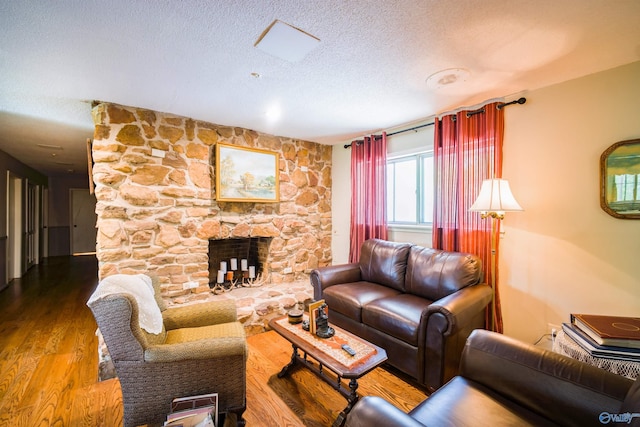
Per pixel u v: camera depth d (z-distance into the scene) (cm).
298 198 418
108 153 271
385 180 363
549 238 240
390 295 279
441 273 263
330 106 286
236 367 171
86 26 157
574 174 228
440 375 198
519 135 257
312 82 231
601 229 216
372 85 238
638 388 99
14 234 553
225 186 341
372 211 379
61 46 176
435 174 312
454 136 298
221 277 374
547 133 241
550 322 241
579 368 124
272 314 324
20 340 289
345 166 436
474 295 226
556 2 141
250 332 307
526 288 253
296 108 291
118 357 155
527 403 127
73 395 204
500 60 198
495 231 265
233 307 230
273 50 184
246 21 155
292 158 411
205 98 263
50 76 215
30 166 650
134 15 149
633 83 202
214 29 162
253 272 400
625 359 150
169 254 302
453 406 125
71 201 860
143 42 173
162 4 141
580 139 225
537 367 130
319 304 217
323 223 449
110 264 271
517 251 258
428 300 263
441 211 308
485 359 144
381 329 238
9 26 155
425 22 157
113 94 251
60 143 428
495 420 118
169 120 305
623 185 204
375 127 358
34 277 561
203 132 329
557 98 235
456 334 206
